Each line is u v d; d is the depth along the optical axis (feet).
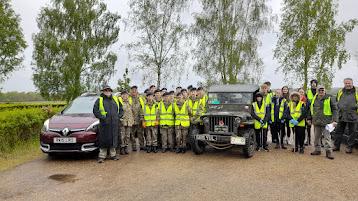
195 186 21.04
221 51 91.09
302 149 31.96
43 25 104.06
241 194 19.45
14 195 19.33
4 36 120.57
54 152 28.45
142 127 33.71
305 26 94.94
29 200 18.45
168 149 34.12
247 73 92.27
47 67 101.76
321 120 29.96
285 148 34.73
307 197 18.99
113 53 110.22
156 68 91.09
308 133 37.17
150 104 32.30
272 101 35.35
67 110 32.94
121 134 31.24
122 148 31.76
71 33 105.60
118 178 23.03
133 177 23.26
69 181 22.31
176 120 32.22
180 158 29.73
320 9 94.53
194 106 32.45
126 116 31.48
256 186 21.06
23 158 29.50
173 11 91.09
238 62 90.22
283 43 97.86
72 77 101.24
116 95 33.22
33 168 25.95
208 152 32.81
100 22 110.01
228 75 90.94
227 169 25.57
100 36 108.78
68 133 27.94
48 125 28.96
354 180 22.47
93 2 109.70
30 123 34.63
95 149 28.66
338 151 32.89
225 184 21.49
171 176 23.49
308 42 91.97
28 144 34.19
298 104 32.07
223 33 90.27
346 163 27.50
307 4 93.97
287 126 36.76
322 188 20.70
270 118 34.27
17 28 128.57
